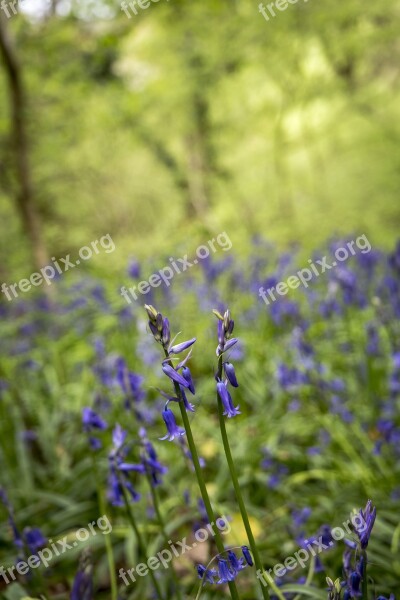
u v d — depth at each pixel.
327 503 3.22
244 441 3.90
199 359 5.25
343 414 3.82
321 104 14.08
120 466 2.07
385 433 3.42
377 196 14.91
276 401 4.39
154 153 13.98
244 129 14.59
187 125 13.44
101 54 9.06
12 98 8.20
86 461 3.85
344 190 15.14
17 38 8.38
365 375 4.19
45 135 10.41
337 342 4.93
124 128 12.01
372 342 4.16
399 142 14.68
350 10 11.53
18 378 5.36
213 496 3.30
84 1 7.90
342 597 1.68
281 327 5.25
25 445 4.15
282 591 2.15
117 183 13.98
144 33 11.92
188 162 14.88
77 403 4.52
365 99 13.84
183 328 5.83
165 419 1.68
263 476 3.58
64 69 9.14
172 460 3.81
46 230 12.36
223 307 5.52
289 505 3.34
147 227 14.34
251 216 14.84
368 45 12.83
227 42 11.99
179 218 14.65
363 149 15.07
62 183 12.48
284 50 12.27
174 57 12.23
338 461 3.60
